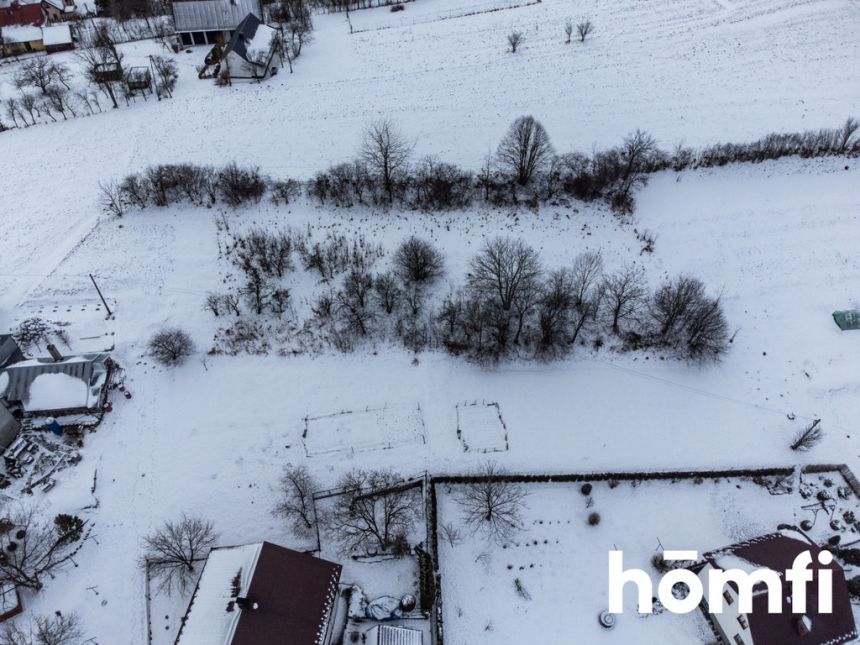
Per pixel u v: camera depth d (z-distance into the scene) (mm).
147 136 95250
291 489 54625
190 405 61250
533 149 79188
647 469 57781
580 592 50656
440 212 79562
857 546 53344
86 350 64938
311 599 43000
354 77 108312
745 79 102688
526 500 55812
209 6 117125
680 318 66938
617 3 128625
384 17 132875
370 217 79062
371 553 51719
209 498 54969
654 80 103500
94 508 53938
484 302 66938
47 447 57469
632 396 63125
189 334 66375
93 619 48219
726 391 63656
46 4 139375
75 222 79438
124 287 70938
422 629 48062
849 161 86000
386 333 66750
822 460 58969
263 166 87625
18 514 52750
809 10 118625
